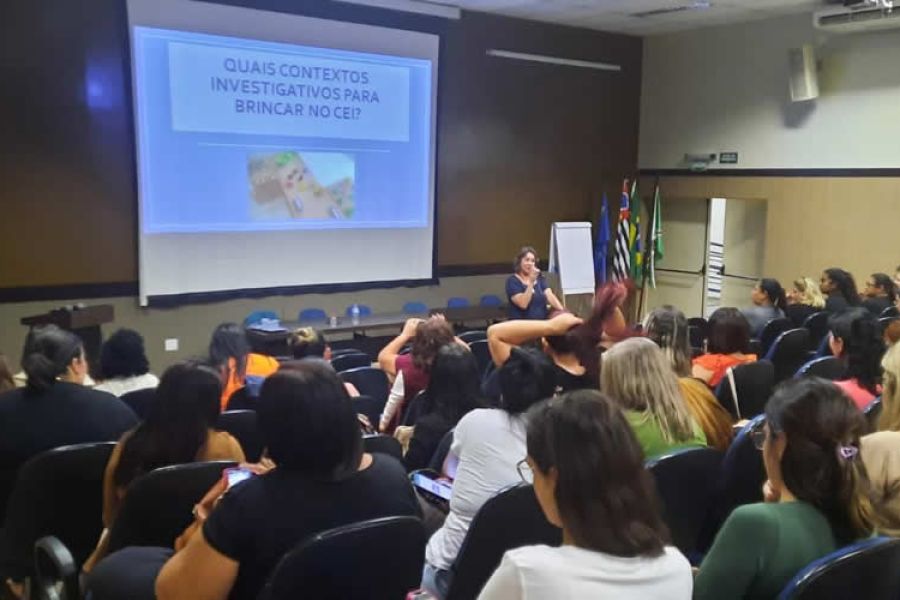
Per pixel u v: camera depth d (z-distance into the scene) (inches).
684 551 93.0
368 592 60.8
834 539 59.7
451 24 324.2
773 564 58.2
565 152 370.0
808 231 331.3
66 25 242.4
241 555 57.7
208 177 273.3
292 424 58.9
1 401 98.3
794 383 64.0
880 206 307.0
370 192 311.4
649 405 91.0
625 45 380.8
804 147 329.1
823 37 317.4
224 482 67.8
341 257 307.7
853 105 311.3
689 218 388.8
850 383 109.6
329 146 298.7
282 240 292.2
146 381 131.0
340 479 61.1
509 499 75.4
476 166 341.4
